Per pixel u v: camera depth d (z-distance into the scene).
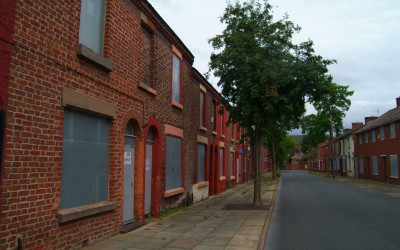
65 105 6.61
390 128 33.25
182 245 7.82
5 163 5.27
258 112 13.91
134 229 9.41
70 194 7.02
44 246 6.05
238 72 14.12
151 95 11.13
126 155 9.73
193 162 16.78
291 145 93.56
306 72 13.48
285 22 14.24
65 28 6.68
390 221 11.63
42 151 6.03
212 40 14.66
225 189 24.89
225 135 25.25
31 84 5.79
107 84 8.22
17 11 5.49
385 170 35.09
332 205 16.25
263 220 11.34
